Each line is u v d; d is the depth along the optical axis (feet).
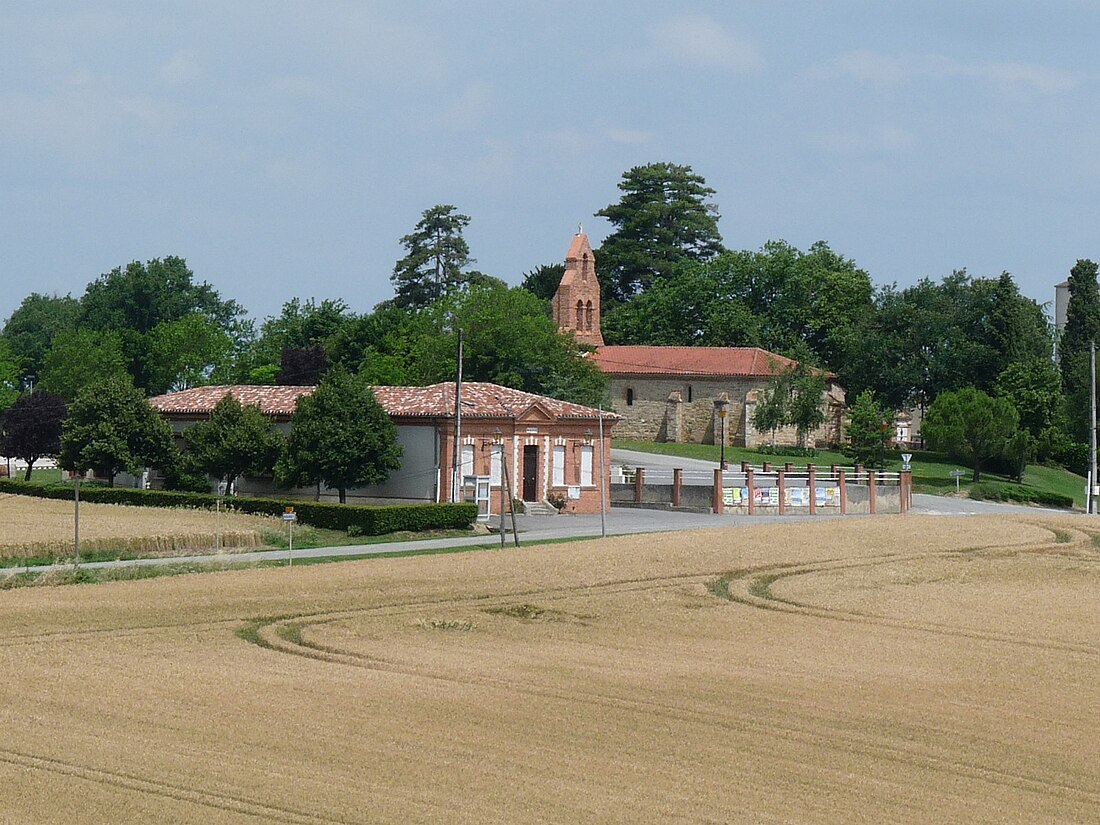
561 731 124.98
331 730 123.44
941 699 142.72
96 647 162.30
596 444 387.34
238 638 171.01
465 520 322.34
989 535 304.91
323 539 296.10
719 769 113.70
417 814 100.42
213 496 335.26
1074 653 171.83
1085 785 111.96
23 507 339.77
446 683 145.59
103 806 101.24
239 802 102.63
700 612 199.93
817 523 328.70
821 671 156.87
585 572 235.61
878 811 103.40
